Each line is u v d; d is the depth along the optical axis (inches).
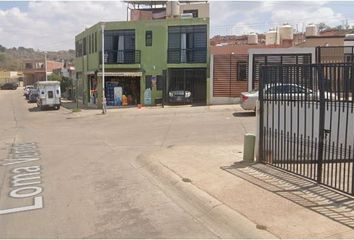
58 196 349.7
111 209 309.0
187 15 1721.2
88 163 500.4
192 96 1476.4
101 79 1530.5
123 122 1019.9
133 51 1507.1
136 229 265.1
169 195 343.3
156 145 642.2
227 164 434.3
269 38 1828.2
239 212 277.6
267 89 414.9
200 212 296.5
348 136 397.7
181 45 1473.9
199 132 765.3
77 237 253.9
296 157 378.9
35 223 281.9
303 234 236.7
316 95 364.2
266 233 241.4
